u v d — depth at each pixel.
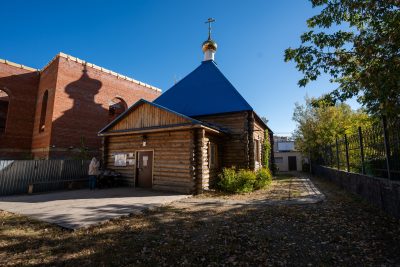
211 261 4.24
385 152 7.33
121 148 15.35
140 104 14.58
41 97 22.27
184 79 19.58
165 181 12.95
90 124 22.03
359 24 7.23
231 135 15.82
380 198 7.57
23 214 7.77
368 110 7.75
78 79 21.52
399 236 5.19
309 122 27.59
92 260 4.36
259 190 13.02
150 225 6.47
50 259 4.43
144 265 4.14
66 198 10.67
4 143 20.75
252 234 5.58
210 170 13.81
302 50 7.37
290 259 4.26
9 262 4.32
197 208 8.50
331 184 15.33
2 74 21.06
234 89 16.94
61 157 19.48
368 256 4.31
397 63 5.73
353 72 7.47
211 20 20.95
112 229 6.16
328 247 4.75
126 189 13.41
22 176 13.05
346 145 11.95
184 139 12.73
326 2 7.00
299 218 6.88
